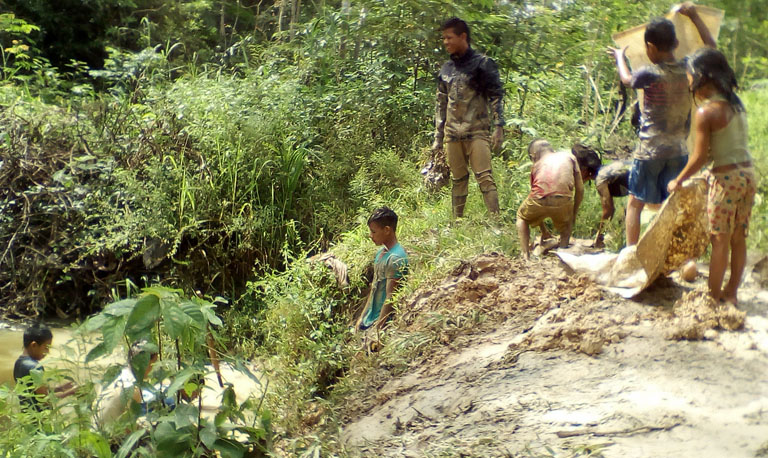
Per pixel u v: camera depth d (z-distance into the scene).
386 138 9.88
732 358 4.09
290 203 9.01
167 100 9.77
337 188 9.30
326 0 12.18
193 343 3.48
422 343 5.31
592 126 9.05
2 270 8.88
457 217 7.48
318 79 10.67
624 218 6.88
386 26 10.36
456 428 4.07
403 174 9.01
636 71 5.29
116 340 3.38
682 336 4.37
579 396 4.03
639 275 5.04
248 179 8.96
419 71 10.73
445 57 10.30
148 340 3.67
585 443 3.58
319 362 5.82
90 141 9.49
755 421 3.53
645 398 3.87
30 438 3.57
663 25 5.14
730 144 4.36
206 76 10.58
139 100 10.68
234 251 8.60
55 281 8.89
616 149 8.34
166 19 15.30
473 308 5.51
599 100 9.19
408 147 9.73
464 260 6.18
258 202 8.91
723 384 3.87
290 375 5.77
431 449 3.91
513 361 4.60
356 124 9.78
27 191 9.02
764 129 5.16
